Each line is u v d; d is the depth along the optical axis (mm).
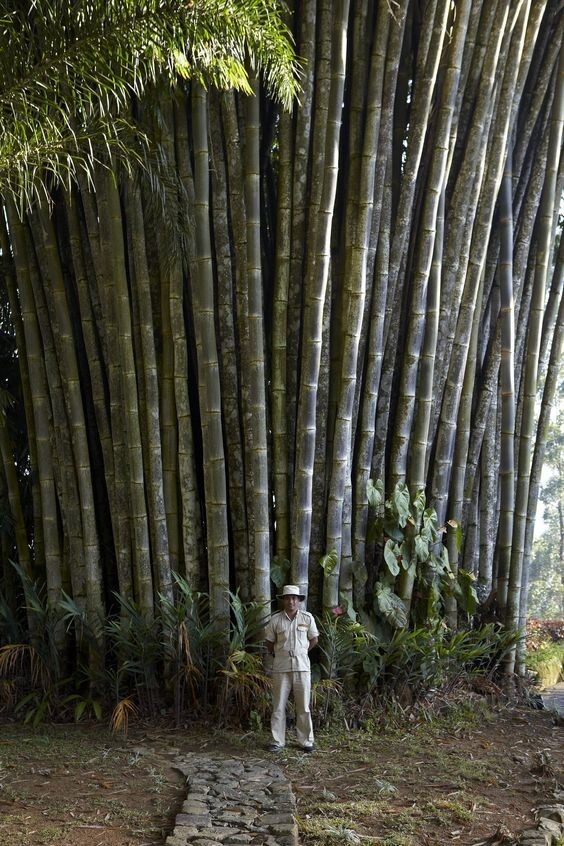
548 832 4219
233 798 4672
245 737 6070
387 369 7418
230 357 7062
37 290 7418
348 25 7207
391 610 6883
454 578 7266
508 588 7961
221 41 5340
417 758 5750
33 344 7445
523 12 7570
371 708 6699
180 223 6742
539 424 8477
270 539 7062
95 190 6910
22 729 6383
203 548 7188
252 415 6855
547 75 8211
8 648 6848
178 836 4035
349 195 7086
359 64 7145
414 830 4324
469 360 7941
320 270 6824
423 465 7398
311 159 7035
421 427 7383
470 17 7375
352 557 7117
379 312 7227
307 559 6883
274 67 5660
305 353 6859
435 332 7418
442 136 7238
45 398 7473
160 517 6984
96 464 7516
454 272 7562
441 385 7594
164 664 6766
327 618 6703
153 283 7133
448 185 7609
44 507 7441
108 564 7445
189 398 7230
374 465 7387
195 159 6805
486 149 7680
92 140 6051
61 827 4246
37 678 7035
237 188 6996
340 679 6738
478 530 8242
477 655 7496
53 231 7203
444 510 7641
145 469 7027
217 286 7082
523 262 8320
